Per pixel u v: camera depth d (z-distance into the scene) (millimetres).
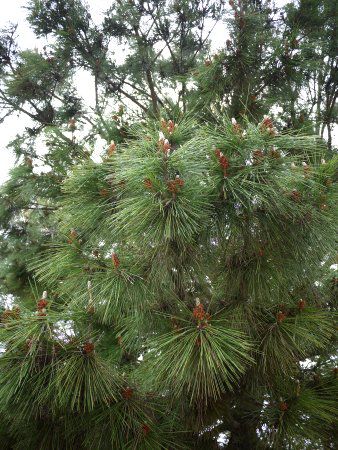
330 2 2270
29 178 2279
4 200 2396
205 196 1048
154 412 1255
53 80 2551
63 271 1223
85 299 1188
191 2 2502
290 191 1117
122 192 1118
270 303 1289
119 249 1223
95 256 1228
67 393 1072
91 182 1179
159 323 1245
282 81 2064
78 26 2471
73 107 2574
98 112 2459
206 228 1129
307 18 2252
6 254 2799
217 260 1250
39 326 1068
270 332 1230
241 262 1257
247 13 2014
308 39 2268
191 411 1361
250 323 1251
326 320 1308
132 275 1155
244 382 1339
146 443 1185
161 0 2502
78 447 1229
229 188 1053
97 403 1180
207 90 2004
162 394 1273
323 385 1394
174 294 1240
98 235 1209
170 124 1167
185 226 1035
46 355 1086
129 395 1188
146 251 1150
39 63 2479
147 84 2682
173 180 1005
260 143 1070
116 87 2617
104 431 1193
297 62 2012
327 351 1519
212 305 1287
